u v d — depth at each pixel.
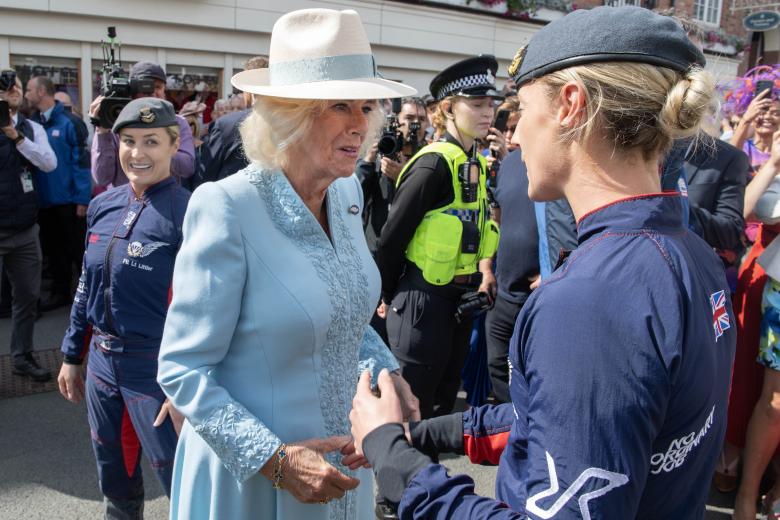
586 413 0.81
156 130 2.28
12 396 4.07
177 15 7.10
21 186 4.16
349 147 1.49
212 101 7.68
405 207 2.84
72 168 5.66
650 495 0.91
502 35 9.84
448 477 0.97
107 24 6.78
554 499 0.82
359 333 1.61
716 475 3.25
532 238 3.07
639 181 0.94
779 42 14.15
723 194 3.02
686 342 0.86
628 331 0.83
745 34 13.34
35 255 4.26
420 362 2.94
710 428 0.95
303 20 1.46
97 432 2.39
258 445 1.37
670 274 0.87
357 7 8.39
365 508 1.77
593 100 0.90
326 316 1.48
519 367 0.96
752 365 3.00
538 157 0.99
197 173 4.49
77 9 6.52
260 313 1.43
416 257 2.91
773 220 2.83
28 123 4.41
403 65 9.10
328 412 1.54
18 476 3.19
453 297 2.94
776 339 2.76
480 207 3.02
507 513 0.89
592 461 0.81
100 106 3.88
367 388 1.19
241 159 4.22
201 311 1.41
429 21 9.07
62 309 5.79
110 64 4.14
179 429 2.11
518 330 0.95
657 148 0.94
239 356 1.47
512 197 3.16
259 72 1.59
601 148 0.93
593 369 0.82
